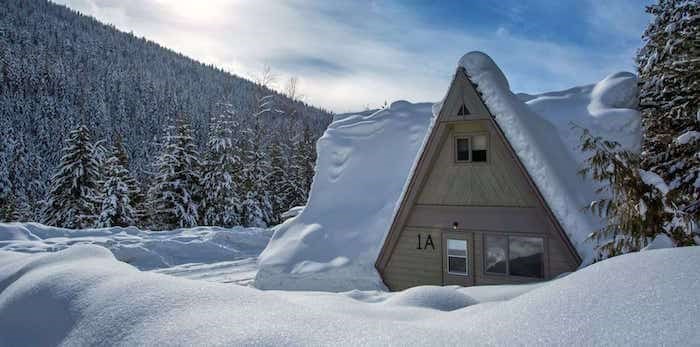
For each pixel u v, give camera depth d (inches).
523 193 353.4
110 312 95.0
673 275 78.8
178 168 1179.9
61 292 111.7
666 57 442.3
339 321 84.0
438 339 74.7
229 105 1307.8
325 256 413.1
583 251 310.2
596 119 414.9
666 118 431.2
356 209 468.8
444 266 381.1
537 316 81.0
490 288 256.8
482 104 360.2
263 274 413.7
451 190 384.5
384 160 516.7
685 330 61.9
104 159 1268.5
